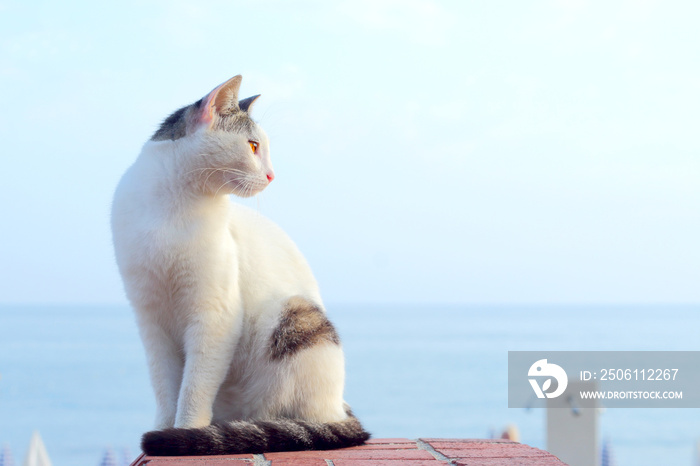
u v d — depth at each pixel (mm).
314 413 1908
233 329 1896
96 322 53938
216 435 1810
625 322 55000
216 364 1882
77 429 11711
